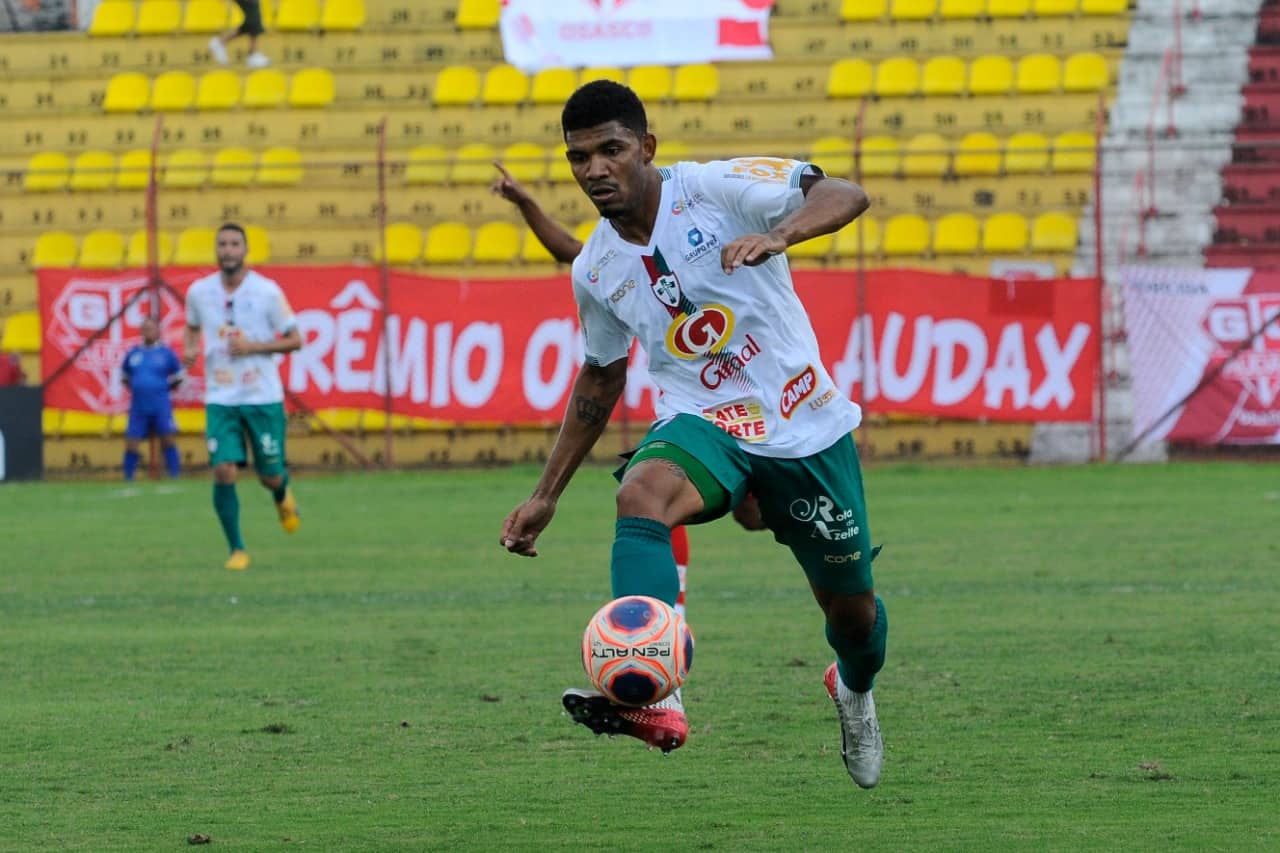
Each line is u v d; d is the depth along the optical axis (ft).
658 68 288.92
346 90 293.43
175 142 290.56
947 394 229.45
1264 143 228.84
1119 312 239.71
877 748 59.82
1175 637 97.60
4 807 60.80
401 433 249.55
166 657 96.94
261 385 145.38
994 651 93.86
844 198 49.83
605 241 54.29
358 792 62.90
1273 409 226.38
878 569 131.85
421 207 274.36
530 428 248.93
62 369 238.89
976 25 289.94
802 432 53.83
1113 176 262.47
